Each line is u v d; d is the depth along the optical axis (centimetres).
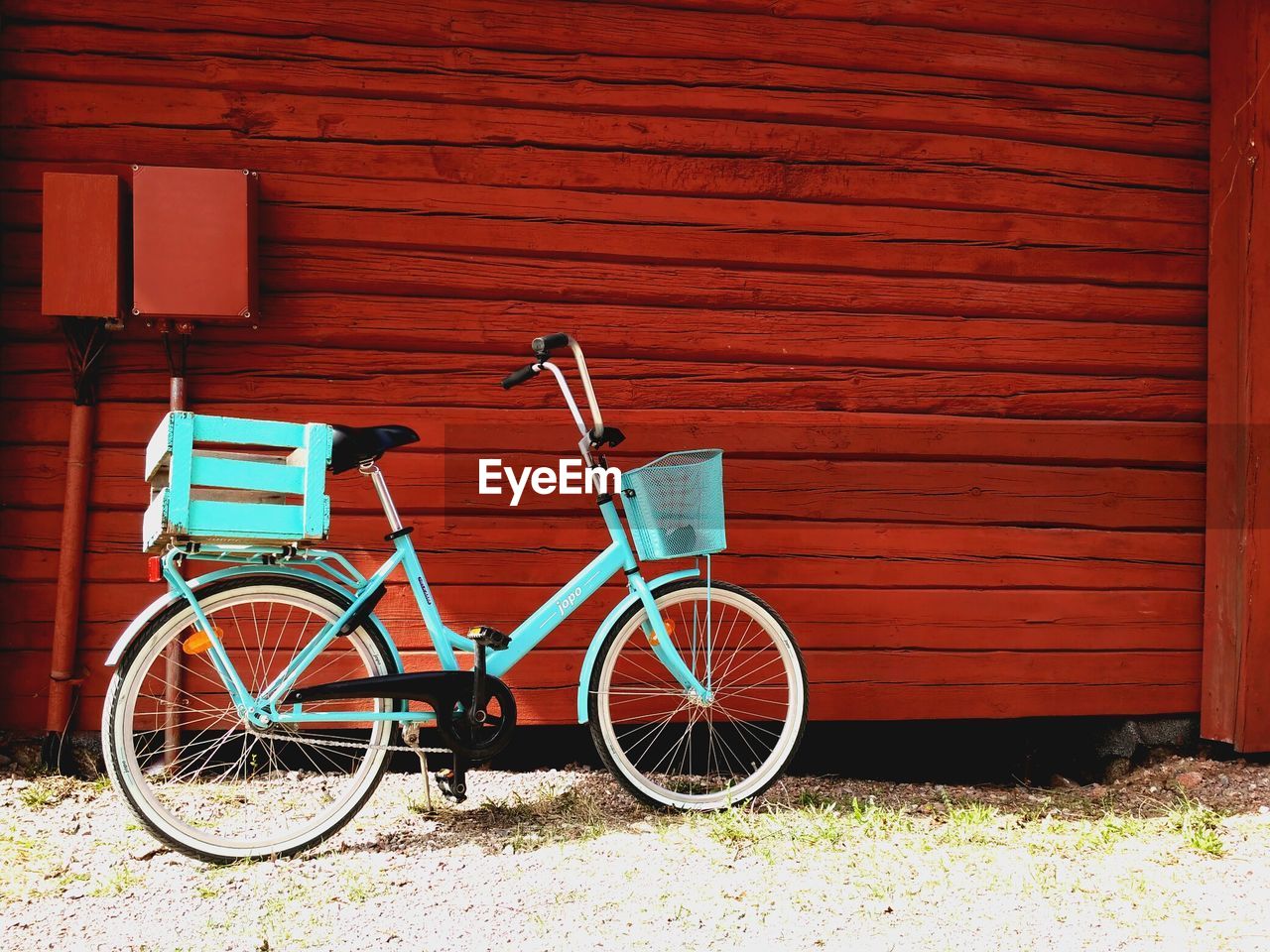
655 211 401
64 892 283
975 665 420
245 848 308
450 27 387
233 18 376
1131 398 431
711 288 404
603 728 350
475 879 296
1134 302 432
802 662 367
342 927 265
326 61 381
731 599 364
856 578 413
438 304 388
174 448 288
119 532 373
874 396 415
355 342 385
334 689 315
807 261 410
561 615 345
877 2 412
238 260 353
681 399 404
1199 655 436
